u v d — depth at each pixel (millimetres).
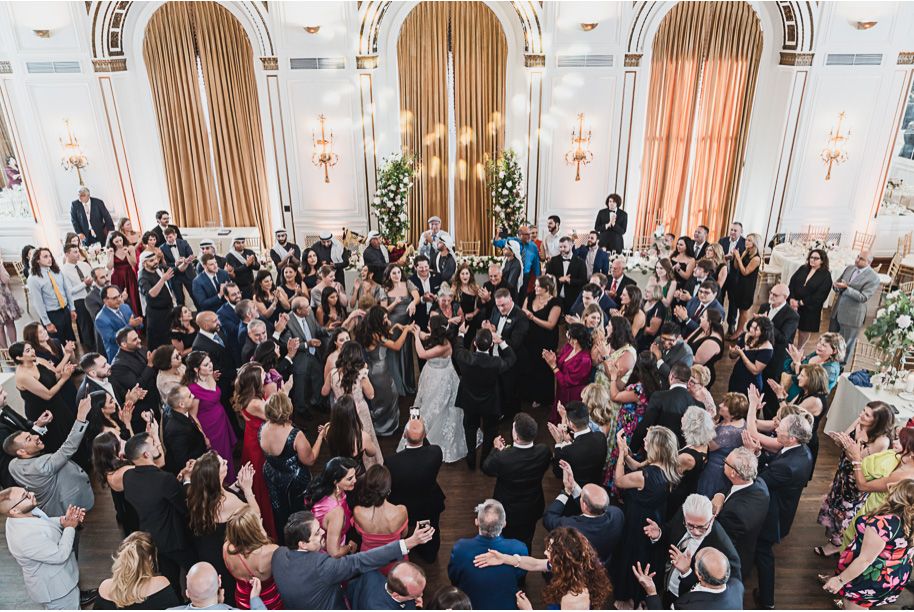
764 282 9195
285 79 9281
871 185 9883
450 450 5805
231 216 10320
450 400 5730
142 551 3230
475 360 5164
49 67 9133
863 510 4094
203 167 10023
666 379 5129
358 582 3371
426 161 9836
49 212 9984
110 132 9547
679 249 7566
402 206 9320
